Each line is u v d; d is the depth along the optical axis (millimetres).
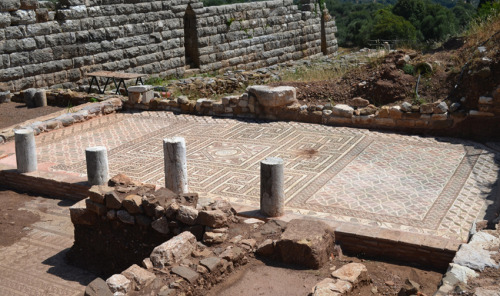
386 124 14469
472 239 6906
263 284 7074
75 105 18672
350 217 9320
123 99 18000
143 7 23891
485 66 13672
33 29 20094
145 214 8602
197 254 7434
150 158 12844
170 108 17297
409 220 9156
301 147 13312
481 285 5965
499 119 13289
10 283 8367
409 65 16047
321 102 16406
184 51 26125
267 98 15547
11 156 13328
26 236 9875
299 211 9602
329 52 35906
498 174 11133
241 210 9375
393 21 37125
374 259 8242
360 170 11602
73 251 9289
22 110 18156
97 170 10977
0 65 19234
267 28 30438
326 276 7246
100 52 22484
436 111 13836
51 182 11484
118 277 6730
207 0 40969
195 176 11508
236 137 14305
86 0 21766
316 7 34031
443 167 11633
